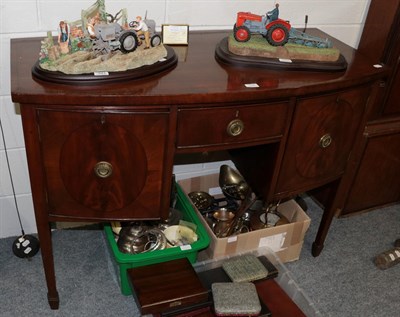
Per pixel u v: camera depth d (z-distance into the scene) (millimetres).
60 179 1158
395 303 1607
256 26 1300
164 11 1527
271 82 1189
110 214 1246
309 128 1303
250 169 1488
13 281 1545
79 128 1086
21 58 1204
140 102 1055
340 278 1688
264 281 1528
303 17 1735
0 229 1715
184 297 1318
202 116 1139
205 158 1883
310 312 1490
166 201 1254
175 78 1163
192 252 1488
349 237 1892
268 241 1616
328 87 1224
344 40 1861
